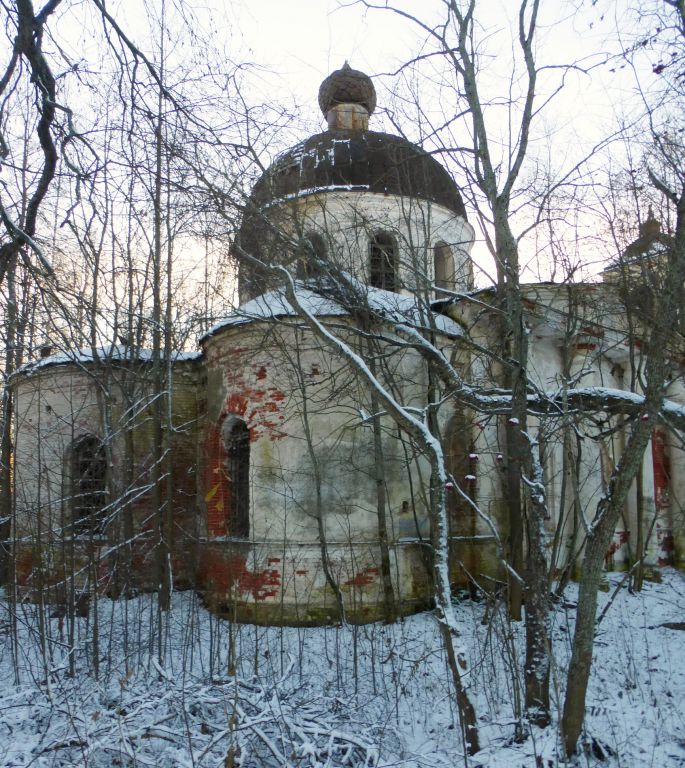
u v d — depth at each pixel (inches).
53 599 492.4
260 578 481.1
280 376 500.1
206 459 568.7
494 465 529.3
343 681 357.7
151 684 319.9
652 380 257.4
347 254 510.0
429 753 279.1
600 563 261.6
